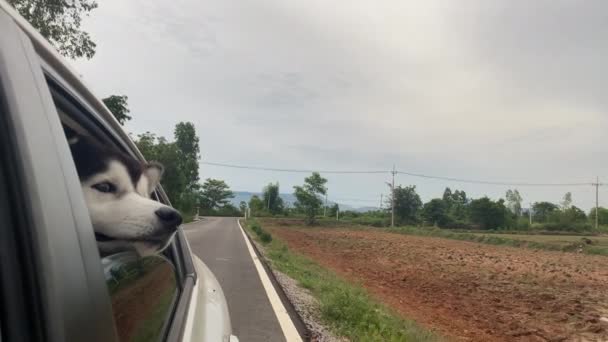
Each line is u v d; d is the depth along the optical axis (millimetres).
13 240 980
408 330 7340
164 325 1981
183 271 3139
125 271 1706
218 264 13117
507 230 76438
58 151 1192
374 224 78938
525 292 15414
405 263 22766
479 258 27547
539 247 40500
